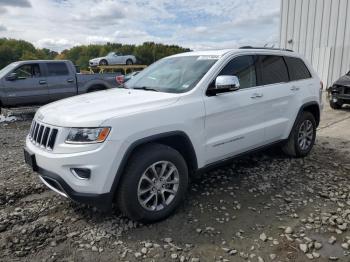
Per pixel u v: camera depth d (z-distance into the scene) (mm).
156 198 3387
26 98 11062
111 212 3648
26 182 4535
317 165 5113
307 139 5496
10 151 6391
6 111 11969
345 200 3906
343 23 14719
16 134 8273
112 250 2980
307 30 15961
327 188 4230
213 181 4465
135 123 3152
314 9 15562
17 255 2904
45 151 3238
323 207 3738
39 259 2855
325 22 15297
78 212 3656
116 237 3176
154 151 3291
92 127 3000
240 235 3193
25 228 3328
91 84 12367
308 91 5316
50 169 3158
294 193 4094
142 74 4754
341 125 8297
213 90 3828
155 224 3404
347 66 14875
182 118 3492
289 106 4957
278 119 4805
